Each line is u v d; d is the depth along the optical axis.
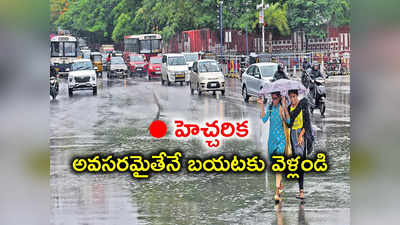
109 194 11.02
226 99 29.77
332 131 18.03
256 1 61.22
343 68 48.00
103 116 23.36
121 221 9.17
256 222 9.01
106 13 104.06
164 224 8.97
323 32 58.78
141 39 64.12
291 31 60.34
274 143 10.24
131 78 55.00
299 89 10.22
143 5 84.31
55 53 59.84
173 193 11.06
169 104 27.44
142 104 28.25
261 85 25.94
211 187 11.55
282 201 10.33
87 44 113.94
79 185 11.67
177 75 42.66
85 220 9.27
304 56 49.97
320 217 9.24
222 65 51.47
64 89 43.06
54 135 18.31
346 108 24.33
